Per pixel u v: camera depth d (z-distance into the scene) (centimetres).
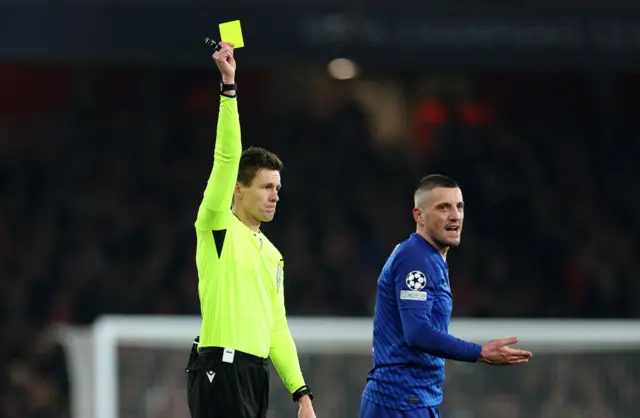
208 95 6097
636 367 3559
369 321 3547
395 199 5738
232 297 2077
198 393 2069
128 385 3581
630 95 6269
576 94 6256
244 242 2111
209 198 2045
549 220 5819
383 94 6109
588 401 3547
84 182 5712
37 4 4447
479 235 5769
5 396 4306
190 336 3622
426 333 2086
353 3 4531
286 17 4522
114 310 5150
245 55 4509
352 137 5959
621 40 4566
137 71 6050
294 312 5122
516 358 2045
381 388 2178
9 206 5559
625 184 6009
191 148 5919
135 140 5922
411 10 4541
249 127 5972
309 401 2206
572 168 6031
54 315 5075
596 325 3591
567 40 4566
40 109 5959
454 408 3481
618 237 5803
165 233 5509
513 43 4556
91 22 4472
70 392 4262
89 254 5338
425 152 6022
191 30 4506
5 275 5269
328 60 4534
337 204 5672
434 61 4547
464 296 5338
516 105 6181
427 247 2170
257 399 2094
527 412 3506
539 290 5550
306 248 5388
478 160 5978
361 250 5450
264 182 2127
